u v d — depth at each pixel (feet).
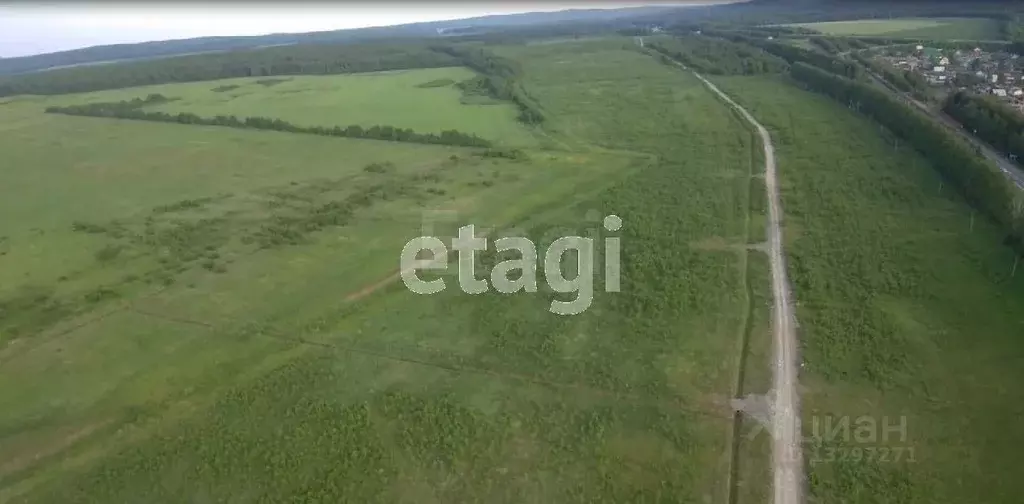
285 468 110.52
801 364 132.77
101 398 128.88
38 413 125.08
